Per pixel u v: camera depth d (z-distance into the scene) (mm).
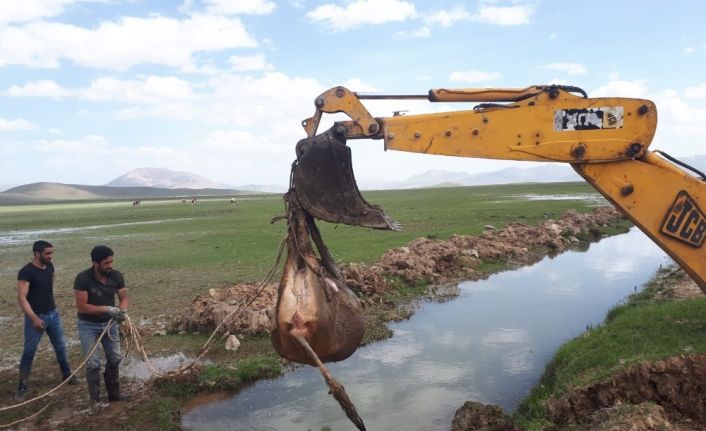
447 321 14852
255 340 13023
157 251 29938
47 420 9016
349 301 6672
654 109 6922
